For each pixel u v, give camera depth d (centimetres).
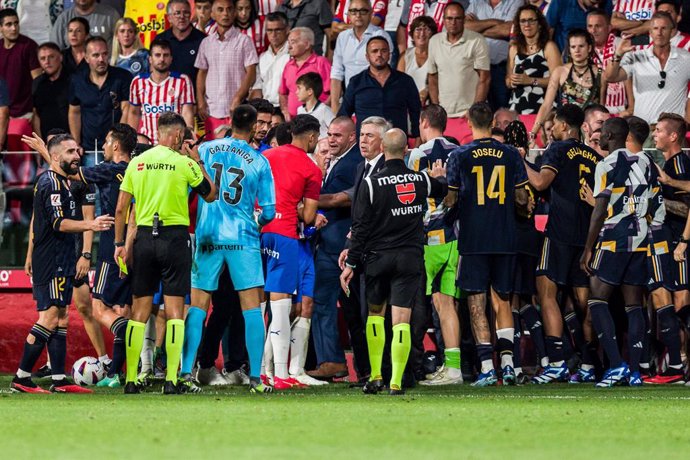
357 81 4462
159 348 3625
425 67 4878
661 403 2642
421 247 2888
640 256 3428
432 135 3500
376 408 2403
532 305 3784
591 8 4919
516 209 3456
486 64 4738
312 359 3844
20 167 4422
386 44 4412
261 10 5188
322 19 5128
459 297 3566
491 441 1767
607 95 4544
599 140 3522
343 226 3647
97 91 4841
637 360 3472
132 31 5069
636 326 3466
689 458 1577
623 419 2178
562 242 3616
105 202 3506
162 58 4697
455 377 3512
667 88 4534
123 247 3027
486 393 3073
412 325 3409
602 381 3419
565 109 3659
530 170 3612
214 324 3441
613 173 3403
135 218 2992
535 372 3953
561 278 3628
